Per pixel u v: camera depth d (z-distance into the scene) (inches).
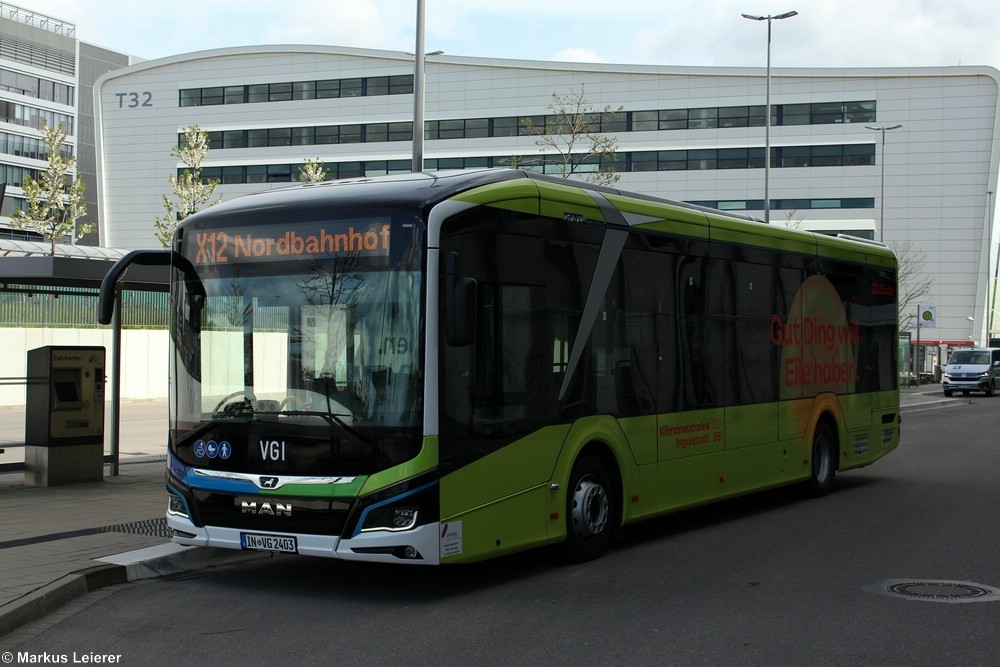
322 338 297.4
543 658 235.6
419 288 287.9
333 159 2878.9
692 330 408.2
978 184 2669.8
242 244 315.6
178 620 275.4
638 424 372.8
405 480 281.7
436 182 309.4
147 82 3095.5
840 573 333.4
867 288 567.5
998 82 2647.6
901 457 746.8
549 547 376.8
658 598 297.9
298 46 2923.2
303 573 339.3
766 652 239.8
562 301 337.7
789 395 480.4
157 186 3090.6
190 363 319.0
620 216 370.0
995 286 3164.4
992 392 1936.5
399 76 2832.2
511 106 2728.8
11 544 355.9
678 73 2677.2
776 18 1454.2
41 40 3737.7
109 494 484.7
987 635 255.1
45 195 1964.8
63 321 1194.0
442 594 306.2
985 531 416.8
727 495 427.5
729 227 438.0
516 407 315.6
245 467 301.9
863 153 2652.6
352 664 232.4
